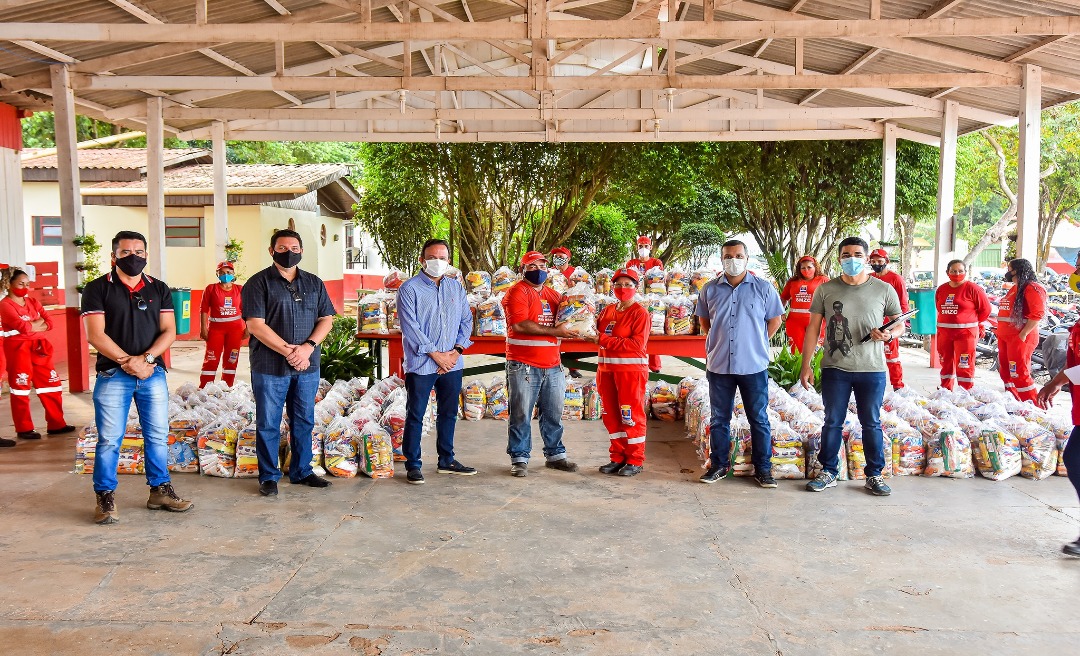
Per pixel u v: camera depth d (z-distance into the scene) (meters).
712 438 5.71
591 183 17.08
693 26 7.56
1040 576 4.01
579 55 14.55
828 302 5.39
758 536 4.59
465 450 6.68
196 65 11.00
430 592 3.81
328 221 22.06
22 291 7.00
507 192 17.06
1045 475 5.77
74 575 4.00
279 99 13.54
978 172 22.95
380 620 3.51
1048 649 3.27
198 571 4.06
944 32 7.34
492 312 7.88
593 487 5.60
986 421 6.04
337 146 34.72
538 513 5.02
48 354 7.15
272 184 16.73
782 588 3.87
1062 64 9.29
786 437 5.79
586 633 3.39
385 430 6.08
